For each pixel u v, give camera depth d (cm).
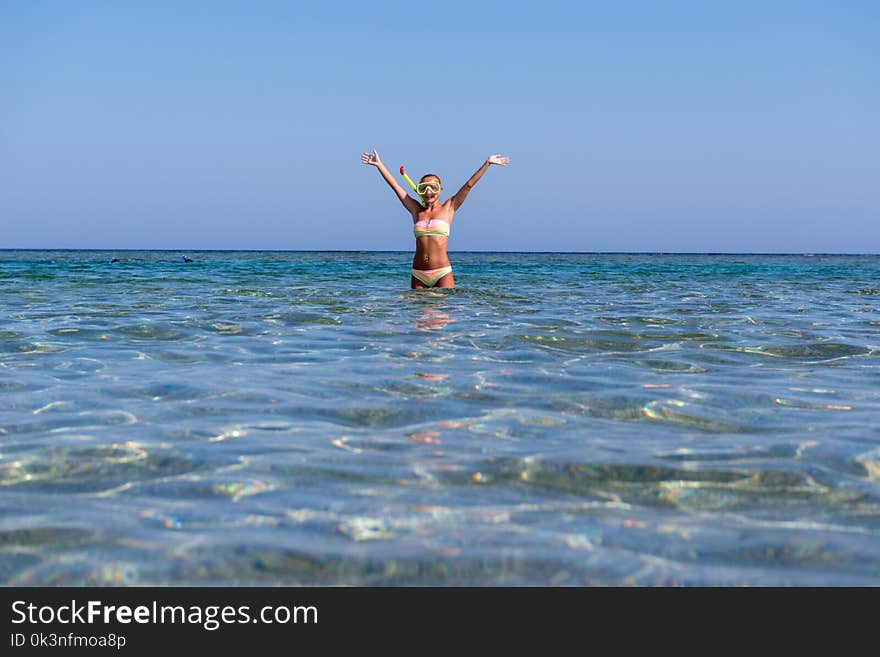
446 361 510
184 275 1798
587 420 345
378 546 202
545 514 226
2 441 302
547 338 628
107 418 343
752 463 276
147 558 195
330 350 560
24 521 218
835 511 228
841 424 338
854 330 706
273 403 377
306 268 2433
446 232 1206
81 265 2583
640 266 3177
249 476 260
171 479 256
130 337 628
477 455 287
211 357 525
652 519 222
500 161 1196
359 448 296
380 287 1331
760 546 203
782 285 1576
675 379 448
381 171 1211
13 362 498
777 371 482
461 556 197
